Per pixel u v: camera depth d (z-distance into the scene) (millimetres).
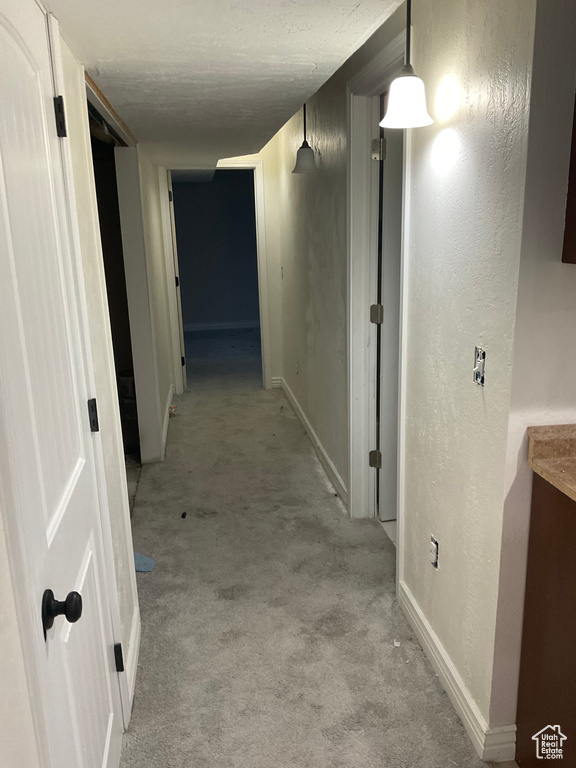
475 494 1691
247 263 8805
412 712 1897
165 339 5047
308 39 1593
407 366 2160
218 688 2016
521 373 1451
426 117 1621
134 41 1563
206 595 2531
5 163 984
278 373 5797
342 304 3148
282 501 3404
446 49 1688
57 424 1250
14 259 1007
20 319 1020
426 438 2031
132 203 3660
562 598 1436
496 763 1714
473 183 1578
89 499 1511
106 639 1665
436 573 2023
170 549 2908
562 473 1390
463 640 1835
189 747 1784
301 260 4316
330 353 3520
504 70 1385
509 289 1434
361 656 2150
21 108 1108
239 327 9047
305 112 3729
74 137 1616
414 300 2051
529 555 1566
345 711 1905
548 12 1239
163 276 5133
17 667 870
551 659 1496
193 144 3607
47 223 1263
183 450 4234
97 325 1783
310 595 2514
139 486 3645
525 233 1358
